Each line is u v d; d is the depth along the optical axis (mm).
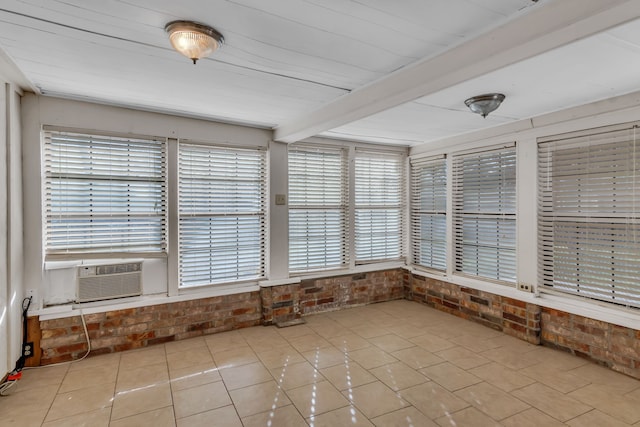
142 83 2463
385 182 4809
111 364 2883
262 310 3834
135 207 3203
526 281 3396
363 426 2082
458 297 4137
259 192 3859
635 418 2143
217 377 2676
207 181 3562
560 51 1842
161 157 3297
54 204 2914
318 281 4281
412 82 2107
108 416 2186
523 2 1414
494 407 2271
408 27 1643
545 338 3252
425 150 4598
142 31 1720
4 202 2484
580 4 1303
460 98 2697
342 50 1896
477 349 3189
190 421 2139
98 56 2020
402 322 3934
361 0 1423
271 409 2262
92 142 3020
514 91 2518
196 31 1626
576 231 3008
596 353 2871
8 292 2539
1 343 2451
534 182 3297
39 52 1968
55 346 2889
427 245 4652
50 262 2928
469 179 4027
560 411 2223
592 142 2863
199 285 3531
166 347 3227
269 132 3834
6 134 2492
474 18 1547
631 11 1239
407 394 2434
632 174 2621
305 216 4211
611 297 2789
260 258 3883
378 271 4719
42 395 2414
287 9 1499
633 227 2639
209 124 3488
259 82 2412
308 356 3051
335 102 2811
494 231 3754
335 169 4406
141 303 3209
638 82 2326
